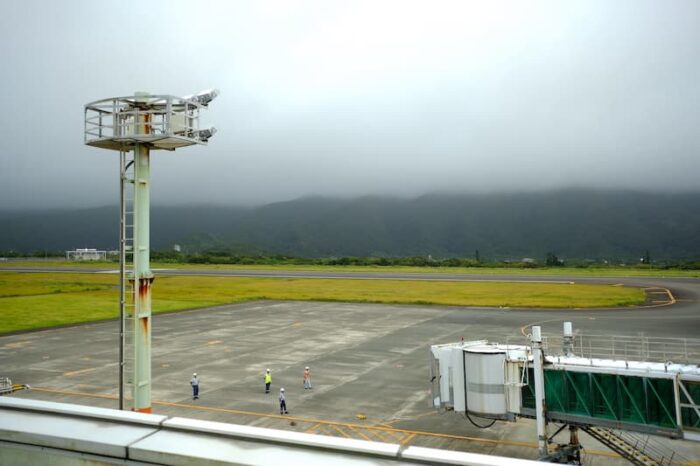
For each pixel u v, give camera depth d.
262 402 37.25
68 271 174.25
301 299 98.12
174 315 79.31
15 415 8.13
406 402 37.03
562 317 73.00
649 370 23.06
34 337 61.41
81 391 40.03
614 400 23.61
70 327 68.19
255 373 45.31
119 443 7.06
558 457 24.64
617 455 27.59
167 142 23.78
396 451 6.55
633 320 69.12
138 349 23.92
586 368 24.14
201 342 58.81
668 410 22.53
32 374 44.94
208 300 96.94
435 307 86.31
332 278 142.25
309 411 35.28
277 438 7.02
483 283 123.56
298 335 62.75
